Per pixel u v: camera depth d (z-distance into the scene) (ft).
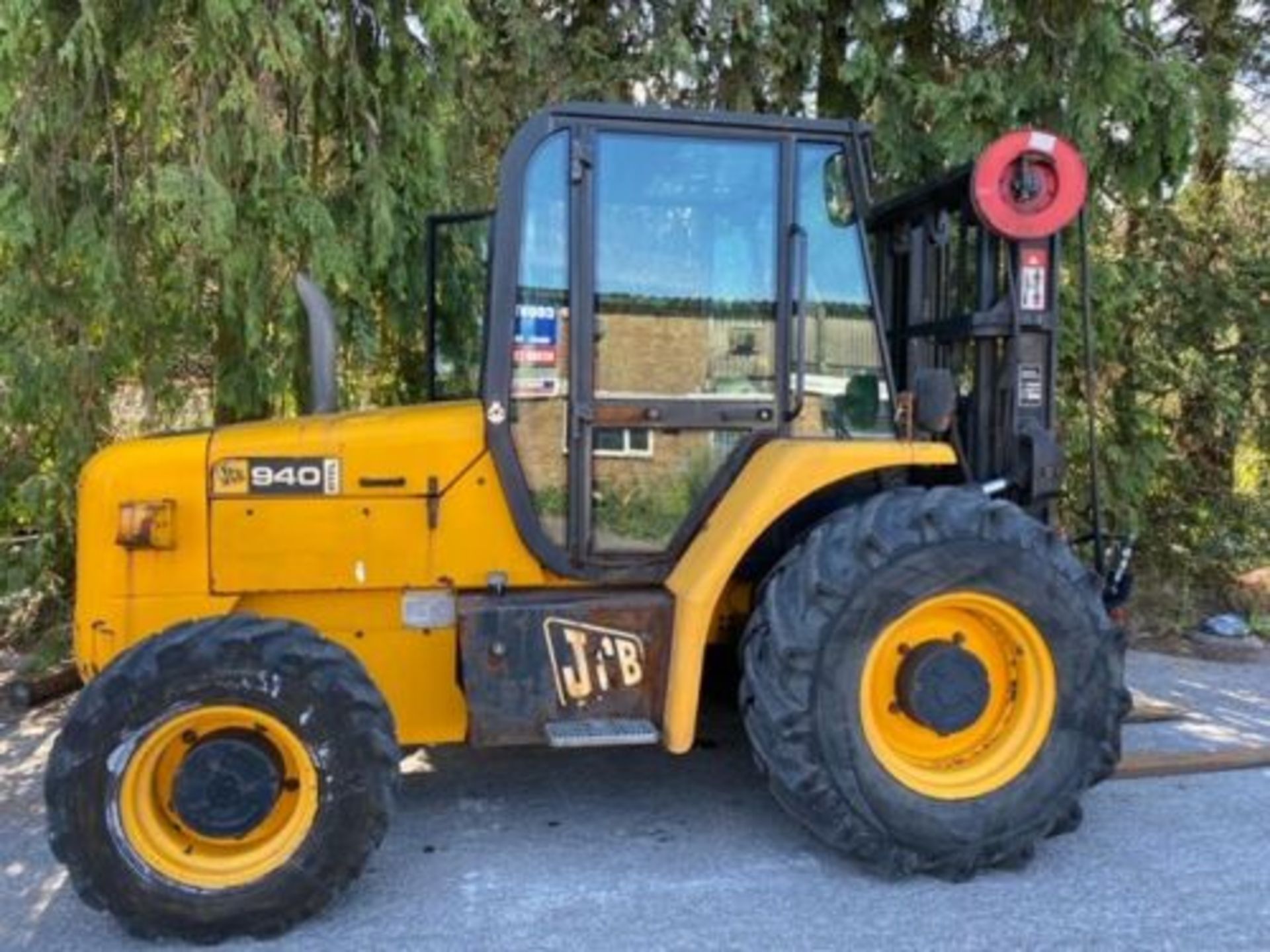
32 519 17.70
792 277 11.93
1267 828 12.52
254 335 15.47
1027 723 11.60
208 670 10.11
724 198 11.80
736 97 19.47
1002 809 11.35
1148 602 22.36
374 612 11.74
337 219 16.24
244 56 14.28
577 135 11.46
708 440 12.03
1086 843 12.15
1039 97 19.16
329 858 10.32
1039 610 11.35
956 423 13.87
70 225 14.61
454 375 14.48
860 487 12.67
